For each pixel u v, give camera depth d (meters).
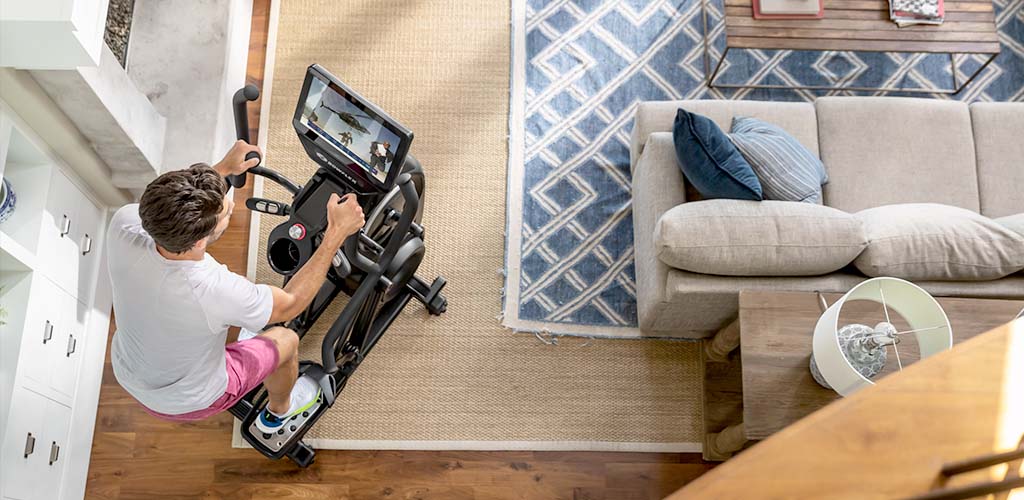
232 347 2.22
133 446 2.79
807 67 3.46
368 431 2.85
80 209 2.73
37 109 2.31
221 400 2.19
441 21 3.40
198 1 3.10
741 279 2.49
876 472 0.60
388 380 2.92
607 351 3.00
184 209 1.70
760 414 2.23
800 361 2.28
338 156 2.24
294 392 2.57
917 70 3.47
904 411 0.62
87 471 2.75
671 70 3.42
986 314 2.39
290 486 2.77
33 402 2.40
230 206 1.96
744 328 2.32
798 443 0.61
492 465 2.83
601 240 3.15
